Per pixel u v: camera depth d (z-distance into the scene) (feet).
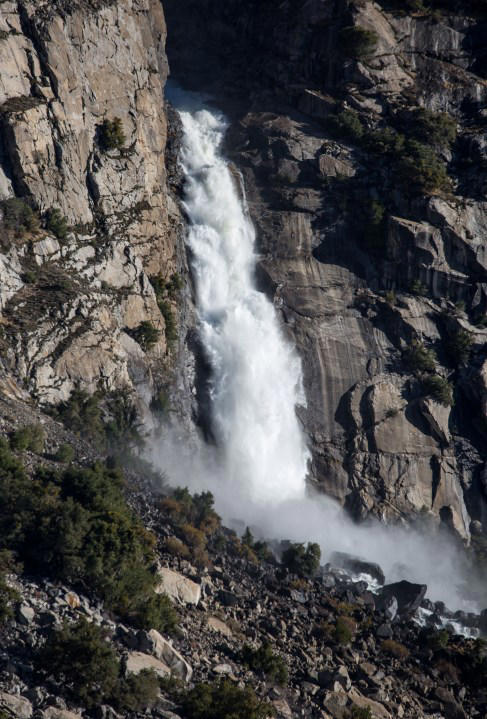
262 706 281.54
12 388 422.82
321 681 327.47
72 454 394.73
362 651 363.97
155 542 361.92
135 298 515.09
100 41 550.36
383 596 414.00
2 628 278.05
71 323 460.14
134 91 572.92
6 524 322.14
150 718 269.64
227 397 573.33
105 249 511.81
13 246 466.29
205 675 301.63
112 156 540.11
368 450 587.68
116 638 294.87
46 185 495.41
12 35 505.25
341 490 574.97
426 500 582.76
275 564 410.72
